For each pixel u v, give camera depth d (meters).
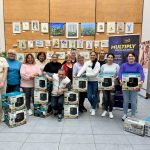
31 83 4.23
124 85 3.71
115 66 4.22
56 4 6.31
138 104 5.19
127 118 3.49
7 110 3.60
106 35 6.39
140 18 6.33
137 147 2.82
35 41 6.43
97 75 4.18
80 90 4.15
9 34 6.42
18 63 4.21
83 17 6.34
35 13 6.34
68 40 6.41
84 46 6.43
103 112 4.26
